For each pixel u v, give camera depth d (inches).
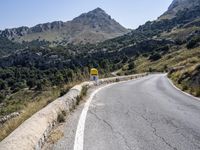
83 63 7849.4
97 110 477.7
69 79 1136.8
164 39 7185.0
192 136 299.3
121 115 425.7
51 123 316.8
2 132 290.2
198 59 2311.8
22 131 222.1
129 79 1913.1
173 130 326.3
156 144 269.3
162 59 4825.3
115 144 268.7
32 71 7180.1
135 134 307.3
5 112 823.1
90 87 1016.9
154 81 1558.8
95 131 320.8
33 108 449.1
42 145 253.8
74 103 526.6
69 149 250.7
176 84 1241.4
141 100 621.9
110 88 1000.2
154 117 407.5
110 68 5014.8
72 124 358.0
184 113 443.5
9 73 7027.6
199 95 740.0
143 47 7381.9
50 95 718.5
